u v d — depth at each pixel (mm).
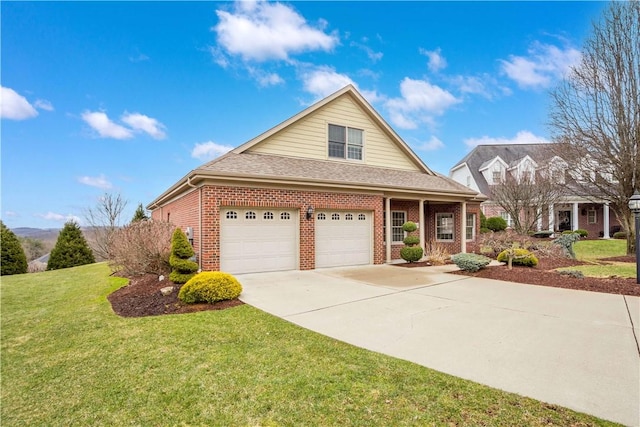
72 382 4039
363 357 4305
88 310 7574
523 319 5891
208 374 3969
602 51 14086
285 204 11133
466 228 17375
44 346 5387
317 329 5445
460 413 3051
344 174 12828
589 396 3297
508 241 14258
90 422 3217
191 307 6922
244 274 10531
